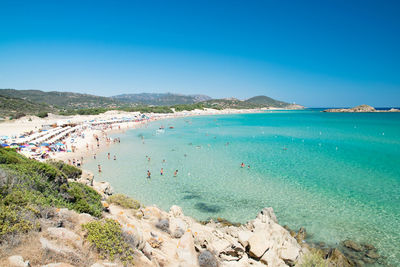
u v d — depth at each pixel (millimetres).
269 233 17422
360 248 17953
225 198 26969
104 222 9984
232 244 15742
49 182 13648
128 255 8828
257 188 29734
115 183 31922
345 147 55031
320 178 33031
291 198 26734
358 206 24500
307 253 15812
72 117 129875
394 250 17672
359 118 151000
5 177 10789
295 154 48688
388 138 66625
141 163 42531
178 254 12211
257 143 63000
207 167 39469
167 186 30781
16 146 45031
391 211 23281
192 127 106250
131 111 171250
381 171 35656
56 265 6570
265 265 14625
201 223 21391
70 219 9648
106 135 76312
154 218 16875
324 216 22672
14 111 128250
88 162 43344
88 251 8078
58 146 52719
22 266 6027
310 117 171250
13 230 7207
